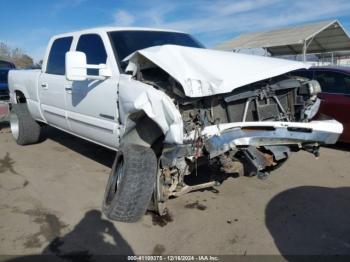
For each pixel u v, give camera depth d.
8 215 3.91
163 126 3.19
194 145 3.23
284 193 4.55
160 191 3.55
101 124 4.33
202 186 3.75
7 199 4.34
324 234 3.56
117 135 4.07
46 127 8.44
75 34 5.17
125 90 3.68
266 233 3.57
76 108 4.84
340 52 26.56
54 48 5.72
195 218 3.87
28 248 3.28
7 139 7.42
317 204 4.23
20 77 6.64
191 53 3.42
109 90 4.05
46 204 4.20
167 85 3.45
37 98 6.08
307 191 4.62
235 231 3.61
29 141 6.74
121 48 4.37
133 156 3.38
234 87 3.22
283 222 3.80
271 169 4.58
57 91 5.30
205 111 3.46
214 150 3.26
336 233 3.57
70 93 4.92
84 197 4.40
